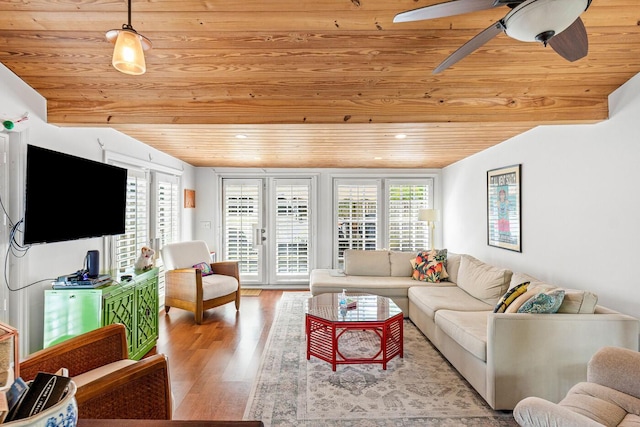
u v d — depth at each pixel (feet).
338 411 7.51
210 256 16.56
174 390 8.44
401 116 9.15
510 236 12.94
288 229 20.01
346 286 14.14
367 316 9.83
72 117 8.87
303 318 14.03
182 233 17.79
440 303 11.27
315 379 8.93
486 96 9.03
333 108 9.17
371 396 8.12
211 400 7.98
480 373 7.95
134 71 5.20
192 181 19.38
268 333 12.39
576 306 7.59
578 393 5.64
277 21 6.81
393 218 20.29
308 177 20.18
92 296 8.35
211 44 7.38
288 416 7.33
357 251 16.43
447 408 7.64
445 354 10.00
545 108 8.99
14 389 2.71
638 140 7.95
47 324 8.29
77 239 9.17
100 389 4.22
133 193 12.95
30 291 8.21
